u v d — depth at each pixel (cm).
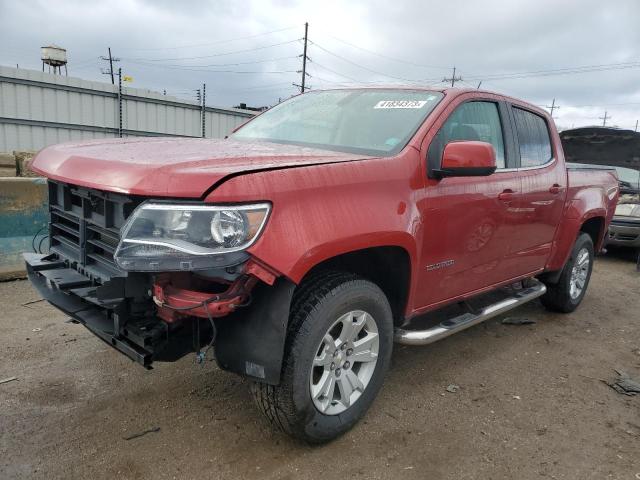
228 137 406
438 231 329
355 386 301
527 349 459
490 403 356
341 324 287
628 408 359
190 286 247
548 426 329
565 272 532
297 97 436
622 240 871
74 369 372
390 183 294
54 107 2102
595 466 289
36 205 590
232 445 291
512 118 423
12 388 343
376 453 291
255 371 253
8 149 2003
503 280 428
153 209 226
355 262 313
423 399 356
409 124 336
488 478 275
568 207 501
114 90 2270
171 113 2488
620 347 479
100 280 271
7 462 268
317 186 256
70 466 268
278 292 247
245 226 226
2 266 570
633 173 1105
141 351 251
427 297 343
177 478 262
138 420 312
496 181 381
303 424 273
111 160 254
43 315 474
